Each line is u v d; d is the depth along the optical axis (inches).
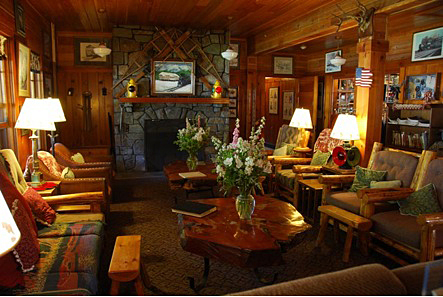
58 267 79.2
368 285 40.4
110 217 160.2
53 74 251.1
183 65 256.2
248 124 323.6
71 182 137.4
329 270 113.1
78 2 187.0
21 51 163.0
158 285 101.9
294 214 107.9
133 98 246.7
